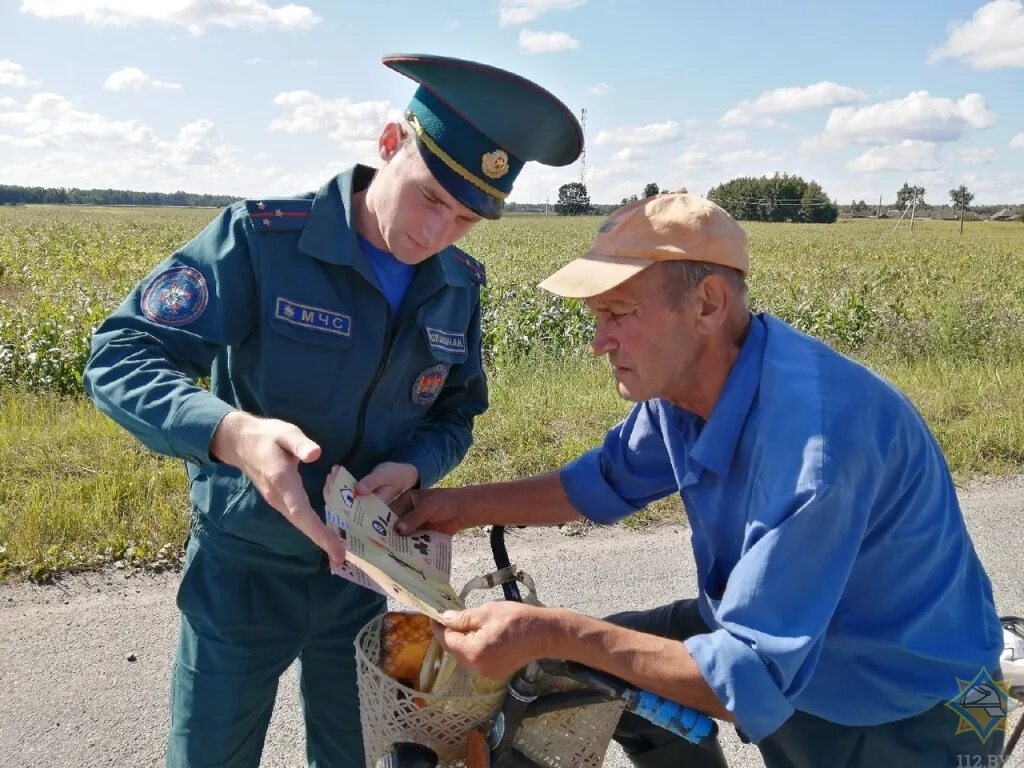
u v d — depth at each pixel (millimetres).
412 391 2164
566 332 10180
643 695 1564
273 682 2230
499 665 1568
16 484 4805
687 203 1704
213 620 2123
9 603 3873
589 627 1582
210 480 2074
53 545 4199
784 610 1530
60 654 3553
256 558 2094
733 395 1703
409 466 2137
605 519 2252
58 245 29031
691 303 1688
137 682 3416
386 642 1788
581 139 1998
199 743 2162
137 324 1905
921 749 1809
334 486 1840
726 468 1728
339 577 2186
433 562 2041
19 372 7875
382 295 2029
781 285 19141
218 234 1960
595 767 1760
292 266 1972
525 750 1717
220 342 1931
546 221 74938
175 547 4297
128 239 34062
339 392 2043
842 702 1764
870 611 1729
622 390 1823
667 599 4215
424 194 1869
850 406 1623
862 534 1595
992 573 4609
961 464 6031
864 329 11336
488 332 9906
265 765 3062
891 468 1665
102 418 6082
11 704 3248
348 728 2359
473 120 1819
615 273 1661
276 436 1663
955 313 10867
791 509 1552
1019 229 68375
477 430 5996
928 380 8102
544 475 2283
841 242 45688
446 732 1642
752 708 1485
